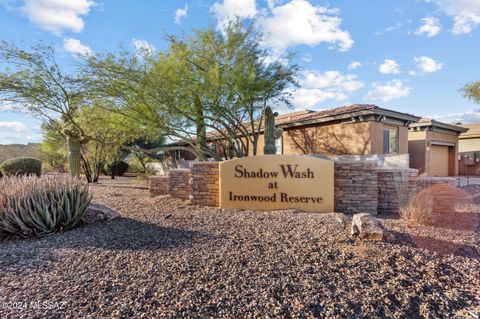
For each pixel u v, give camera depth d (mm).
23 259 4406
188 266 4027
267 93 12844
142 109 11672
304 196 7746
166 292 3361
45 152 24250
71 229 6055
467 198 9953
